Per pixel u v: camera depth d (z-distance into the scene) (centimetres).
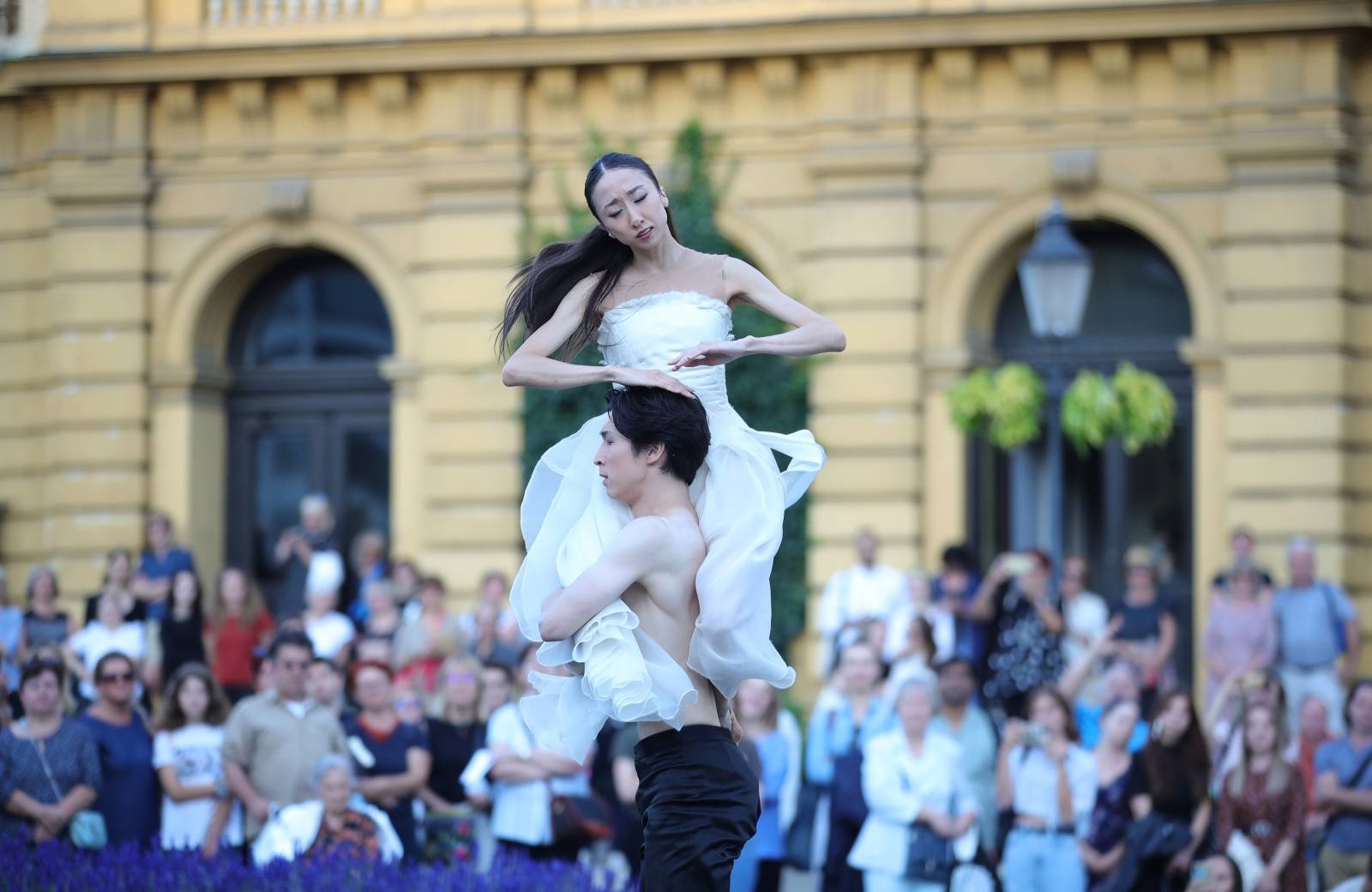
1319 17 2283
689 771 740
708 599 721
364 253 2569
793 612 2414
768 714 1512
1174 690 1366
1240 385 2333
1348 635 2038
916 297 2420
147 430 2619
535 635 747
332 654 1997
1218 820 1414
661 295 744
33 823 1296
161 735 1396
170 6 2588
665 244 748
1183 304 2430
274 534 2703
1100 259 2461
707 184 2466
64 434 2625
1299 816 1411
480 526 2511
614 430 737
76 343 2622
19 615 2034
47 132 2659
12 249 2673
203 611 2003
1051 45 2392
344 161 2575
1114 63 2375
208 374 2633
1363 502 2338
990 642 1986
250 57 2547
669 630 733
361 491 2683
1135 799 1359
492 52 2489
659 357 741
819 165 2431
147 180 2603
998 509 2452
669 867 733
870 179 2427
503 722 1434
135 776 1374
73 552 2619
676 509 738
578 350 770
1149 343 2431
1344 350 2320
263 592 2695
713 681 743
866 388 2423
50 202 2638
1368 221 2344
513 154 2509
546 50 2477
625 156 737
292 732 1352
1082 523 2441
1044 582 1973
